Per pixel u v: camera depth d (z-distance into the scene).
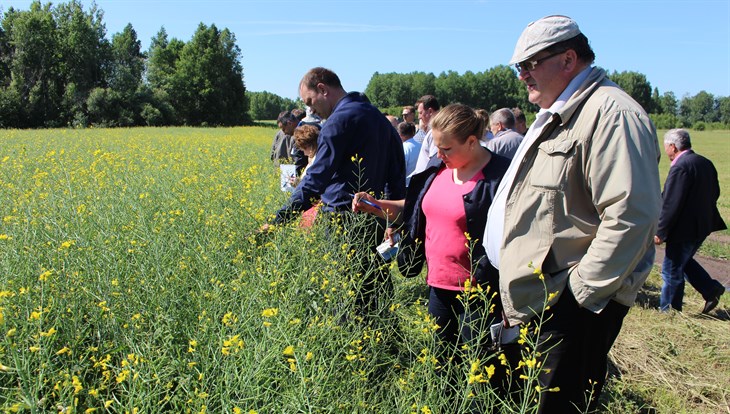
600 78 2.41
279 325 2.49
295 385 2.28
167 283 3.10
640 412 3.53
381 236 3.91
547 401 2.49
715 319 5.15
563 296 2.41
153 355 2.53
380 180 3.98
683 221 5.14
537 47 2.39
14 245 3.30
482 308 3.07
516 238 2.47
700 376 4.01
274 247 3.45
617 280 2.21
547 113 2.45
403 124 6.86
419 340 3.13
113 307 2.80
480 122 2.99
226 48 77.81
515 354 3.00
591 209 2.36
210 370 2.47
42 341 2.29
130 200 4.62
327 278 3.18
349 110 3.79
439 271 3.19
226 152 12.35
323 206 3.91
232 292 2.97
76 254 3.23
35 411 1.85
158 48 79.56
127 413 1.98
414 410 2.33
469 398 2.46
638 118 2.20
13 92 54.16
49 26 61.25
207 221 4.04
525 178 2.48
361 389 2.48
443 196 3.15
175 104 72.31
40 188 5.09
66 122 56.78
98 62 65.56
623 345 4.43
